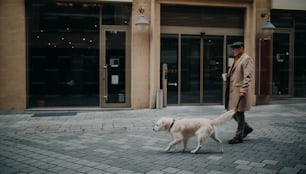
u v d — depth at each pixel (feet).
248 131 21.81
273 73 43.62
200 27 39.04
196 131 18.03
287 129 25.29
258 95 39.96
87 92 37.32
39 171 15.03
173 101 38.96
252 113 33.47
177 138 18.06
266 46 39.70
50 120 29.48
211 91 39.96
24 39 35.09
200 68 39.40
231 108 20.99
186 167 15.55
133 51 36.86
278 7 40.81
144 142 21.18
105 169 15.30
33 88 36.27
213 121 18.21
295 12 42.96
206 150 18.92
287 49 44.11
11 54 34.86
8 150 19.03
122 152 18.56
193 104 39.45
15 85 35.09
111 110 36.17
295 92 45.11
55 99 36.81
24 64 35.17
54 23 36.60
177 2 37.27
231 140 20.74
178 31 38.47
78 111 35.40
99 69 37.24
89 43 37.17
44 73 36.50
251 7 39.24
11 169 15.34
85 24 37.06
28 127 26.11
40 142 21.17
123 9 37.37
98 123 27.96
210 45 39.63
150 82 37.19
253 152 18.39
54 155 17.90
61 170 15.19
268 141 21.20
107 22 37.24
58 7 36.55
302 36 44.80
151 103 37.04
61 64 36.88
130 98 37.63
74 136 23.11
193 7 38.68
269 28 39.14
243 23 40.16
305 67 45.32
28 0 35.40
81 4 36.78
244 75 20.44
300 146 19.83
